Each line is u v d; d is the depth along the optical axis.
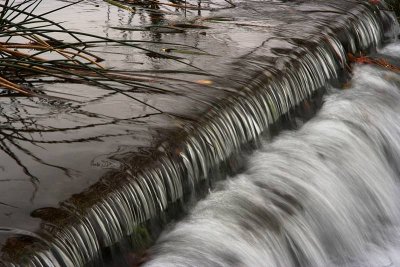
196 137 5.77
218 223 5.46
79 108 6.04
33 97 6.23
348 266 6.18
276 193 6.18
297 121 7.76
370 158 7.61
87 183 4.84
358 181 7.12
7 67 6.47
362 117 8.20
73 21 8.82
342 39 9.63
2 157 5.16
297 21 9.69
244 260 5.24
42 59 6.60
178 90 6.57
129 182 4.94
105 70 6.80
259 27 9.19
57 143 5.40
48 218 4.43
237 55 7.85
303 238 5.93
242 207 5.77
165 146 5.46
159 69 7.14
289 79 7.67
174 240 5.15
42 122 5.74
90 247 4.47
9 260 3.99
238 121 6.45
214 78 7.01
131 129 5.67
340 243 6.34
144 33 8.52
